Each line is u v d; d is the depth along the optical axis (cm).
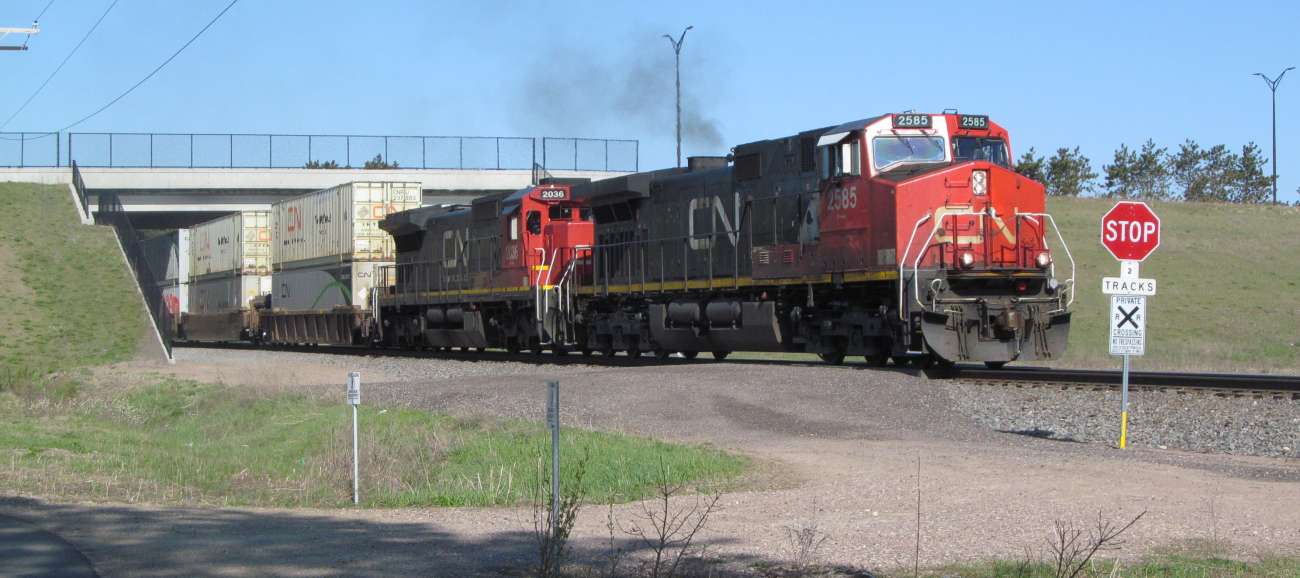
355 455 1438
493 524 1095
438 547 967
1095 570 847
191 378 3259
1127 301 1562
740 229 2702
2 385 3186
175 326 6438
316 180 5897
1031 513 1061
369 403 2388
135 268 4697
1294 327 4788
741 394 2053
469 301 3778
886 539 965
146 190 5741
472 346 3875
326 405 2445
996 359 2262
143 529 1059
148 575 854
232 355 4488
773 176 2600
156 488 1515
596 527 1065
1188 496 1133
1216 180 8956
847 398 1988
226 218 5600
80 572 862
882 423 1823
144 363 3784
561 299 3369
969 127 2395
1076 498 1130
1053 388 2034
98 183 5672
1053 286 2327
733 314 2705
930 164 2348
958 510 1085
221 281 5706
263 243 5350
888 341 2377
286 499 1473
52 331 4019
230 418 2455
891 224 2258
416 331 4150
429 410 2252
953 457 1445
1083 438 1677
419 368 3319
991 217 2297
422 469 1655
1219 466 1341
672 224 2958
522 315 3544
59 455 1806
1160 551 905
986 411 1905
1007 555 897
